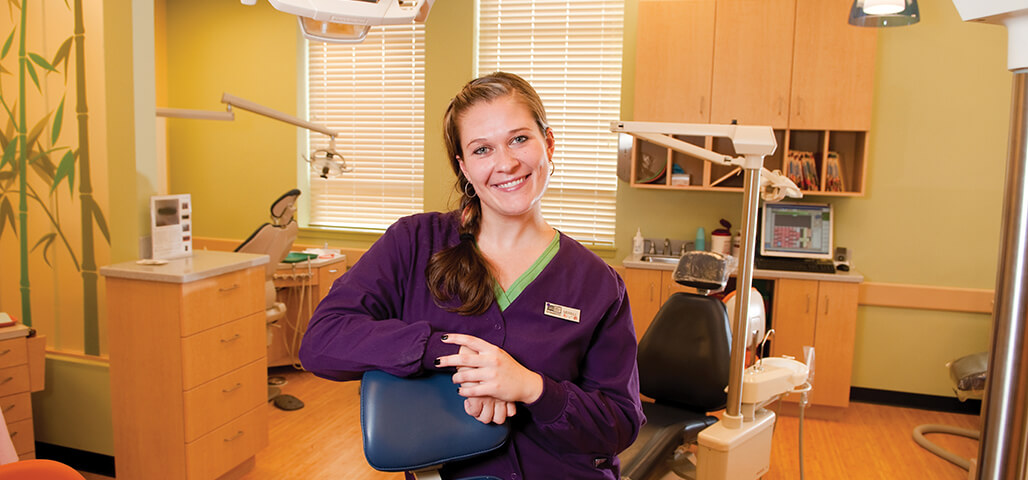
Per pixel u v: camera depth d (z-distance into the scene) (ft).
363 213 15.92
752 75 12.10
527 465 3.48
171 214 9.17
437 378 3.35
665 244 13.80
